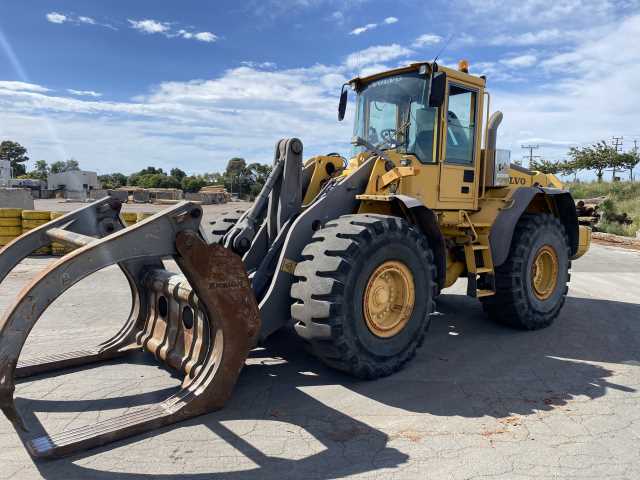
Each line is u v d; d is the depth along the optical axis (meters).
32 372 4.16
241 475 2.79
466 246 5.55
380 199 4.32
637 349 5.25
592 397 3.96
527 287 5.75
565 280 6.34
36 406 3.63
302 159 4.60
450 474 2.83
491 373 4.48
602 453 3.08
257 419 3.47
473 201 5.62
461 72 5.30
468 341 5.46
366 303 4.05
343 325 3.84
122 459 2.93
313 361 4.64
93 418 3.46
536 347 5.28
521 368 4.62
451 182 5.36
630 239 17.64
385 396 3.91
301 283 3.88
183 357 3.94
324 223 4.38
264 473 2.82
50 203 34.59
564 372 4.53
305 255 3.95
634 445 3.19
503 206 5.78
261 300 4.16
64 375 4.19
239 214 5.57
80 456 2.95
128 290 7.63
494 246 5.60
